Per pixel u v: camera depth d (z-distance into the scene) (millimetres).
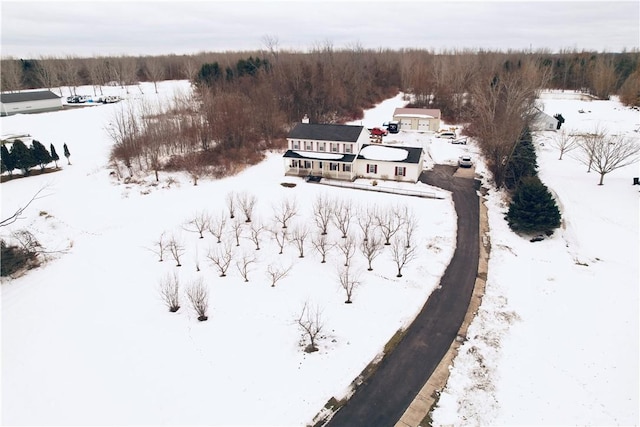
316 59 95438
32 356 25734
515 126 47531
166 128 60062
